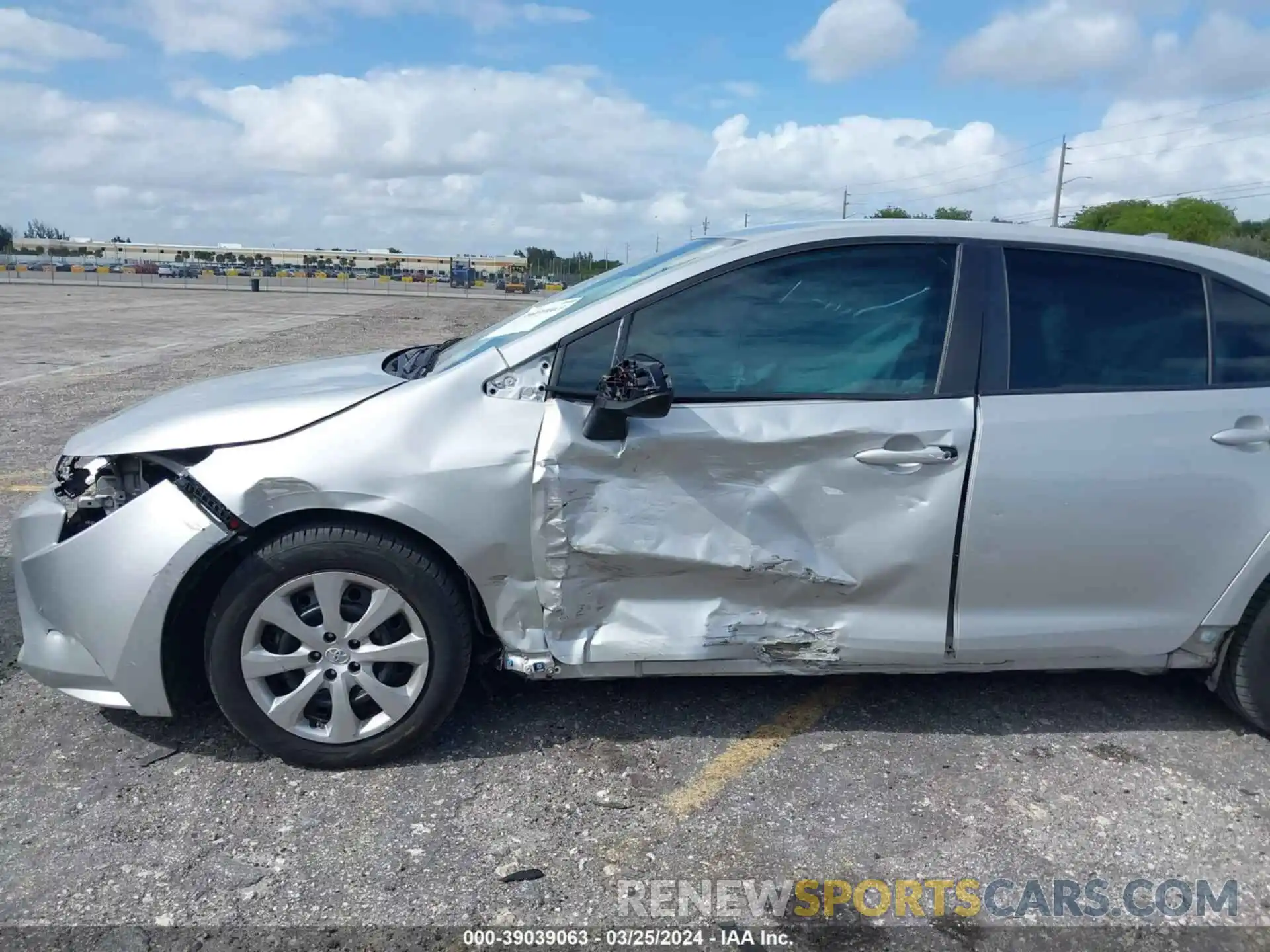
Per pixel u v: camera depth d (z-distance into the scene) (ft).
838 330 9.68
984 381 9.60
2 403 30.19
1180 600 9.96
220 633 9.07
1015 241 10.05
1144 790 9.60
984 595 9.73
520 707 10.91
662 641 9.61
